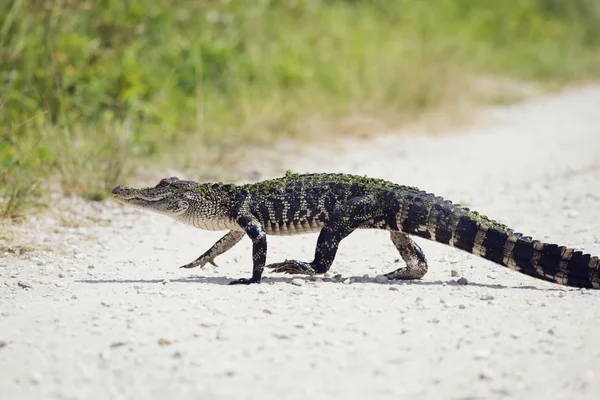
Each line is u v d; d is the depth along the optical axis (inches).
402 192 472.7
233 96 1042.1
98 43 933.8
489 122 1183.6
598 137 1049.5
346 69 1210.0
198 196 485.7
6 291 458.6
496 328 383.2
